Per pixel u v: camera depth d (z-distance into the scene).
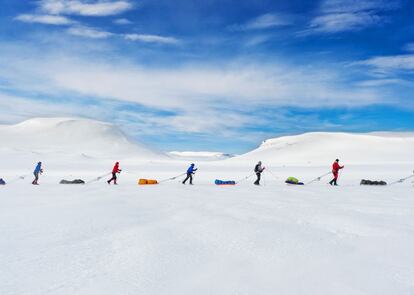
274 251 6.29
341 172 58.72
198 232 7.80
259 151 183.88
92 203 13.36
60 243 6.99
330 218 9.40
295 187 22.41
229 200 14.02
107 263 5.68
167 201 13.85
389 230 7.91
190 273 5.17
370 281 4.80
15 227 8.62
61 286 4.70
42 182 32.53
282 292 4.44
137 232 7.86
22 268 5.46
